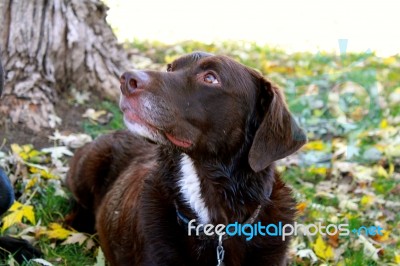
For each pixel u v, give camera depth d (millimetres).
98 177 1455
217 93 1098
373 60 2746
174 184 1148
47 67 1835
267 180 1153
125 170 1381
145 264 1149
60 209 1536
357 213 1570
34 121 1751
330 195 1638
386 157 1854
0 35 1794
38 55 1817
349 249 1416
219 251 1145
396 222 1555
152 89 1062
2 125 1715
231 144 1125
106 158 1459
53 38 1848
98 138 1519
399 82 2469
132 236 1188
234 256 1156
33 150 1656
